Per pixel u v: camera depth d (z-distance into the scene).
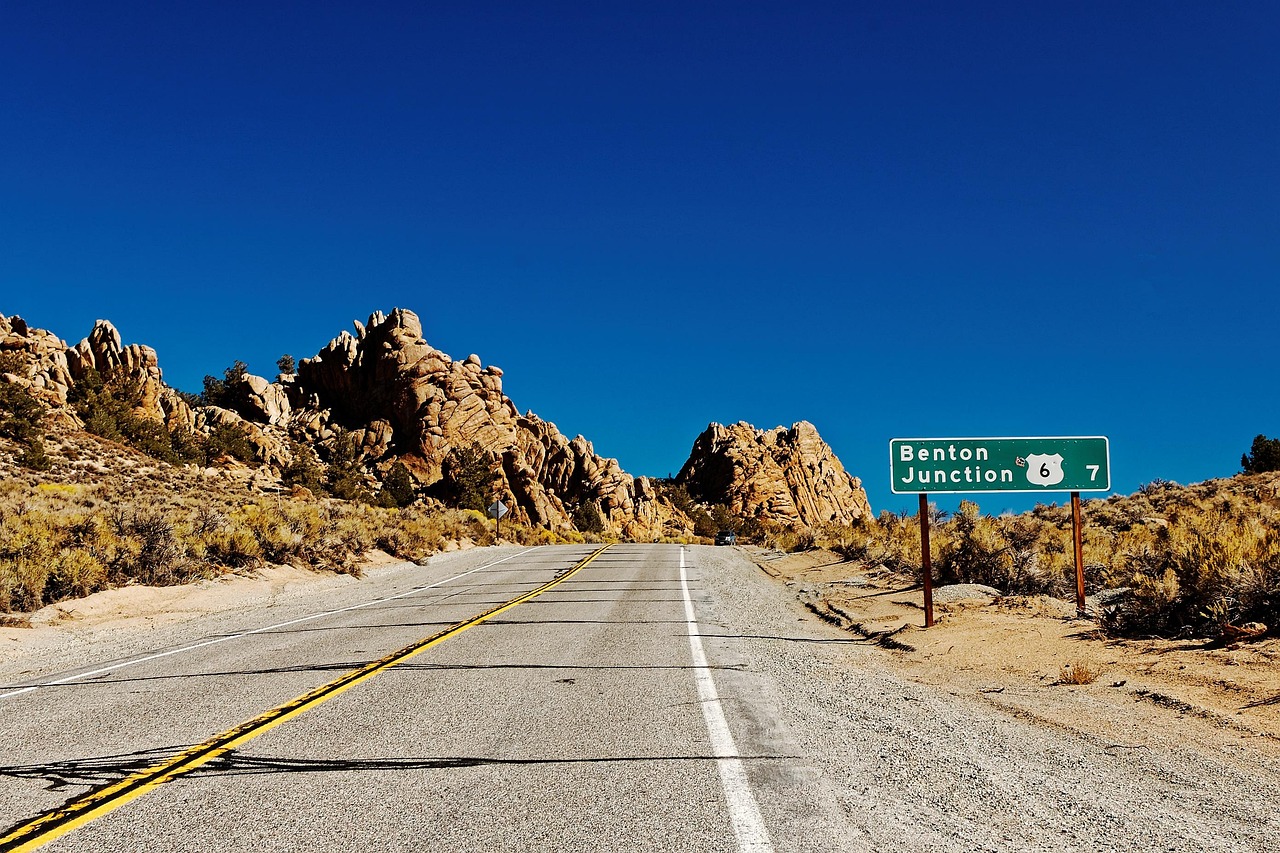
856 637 13.50
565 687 8.59
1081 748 6.44
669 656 10.66
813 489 148.62
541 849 4.28
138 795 5.23
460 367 94.94
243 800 5.11
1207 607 10.27
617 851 4.25
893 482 13.54
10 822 4.79
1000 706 8.12
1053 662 10.00
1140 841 4.44
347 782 5.45
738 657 10.70
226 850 4.32
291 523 27.86
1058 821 4.74
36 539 17.69
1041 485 13.45
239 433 78.44
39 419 57.16
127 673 10.01
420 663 10.13
